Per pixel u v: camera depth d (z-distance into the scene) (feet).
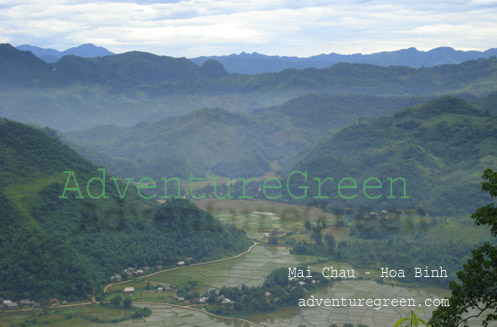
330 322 470.39
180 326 467.93
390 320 472.44
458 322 196.85
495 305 192.95
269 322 476.54
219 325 472.03
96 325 466.29
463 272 197.98
